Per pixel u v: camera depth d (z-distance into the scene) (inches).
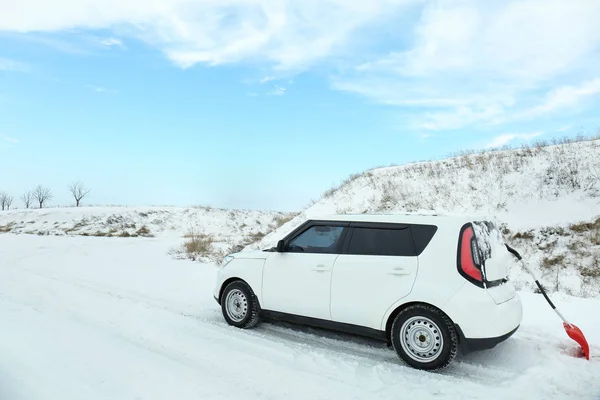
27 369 143.2
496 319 155.9
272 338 202.8
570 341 191.9
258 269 215.5
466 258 162.6
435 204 584.7
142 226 1432.1
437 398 137.9
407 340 167.5
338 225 199.9
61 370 145.6
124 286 333.1
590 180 510.6
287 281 203.6
